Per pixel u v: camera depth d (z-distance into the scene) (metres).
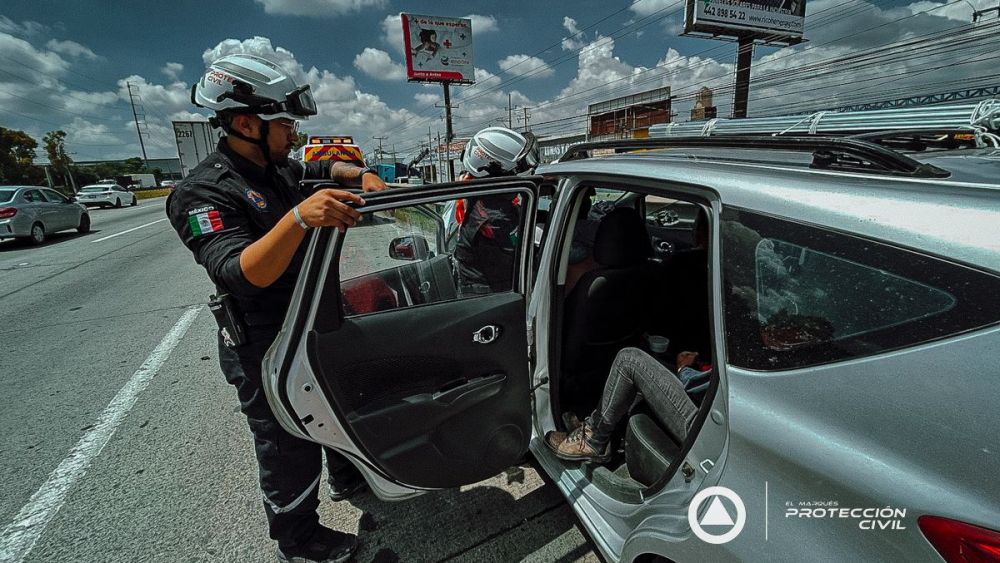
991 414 0.73
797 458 0.90
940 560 0.73
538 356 1.91
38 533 2.05
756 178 1.15
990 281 0.79
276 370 1.29
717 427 1.13
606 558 1.51
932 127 1.81
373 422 1.44
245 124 1.43
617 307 2.11
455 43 33.91
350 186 1.95
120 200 24.81
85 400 3.21
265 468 1.62
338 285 1.35
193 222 1.33
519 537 1.96
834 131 2.20
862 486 0.81
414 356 1.49
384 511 2.14
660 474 1.50
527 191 1.55
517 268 1.66
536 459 1.99
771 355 1.01
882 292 0.89
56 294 6.18
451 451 1.61
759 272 1.07
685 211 3.56
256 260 1.20
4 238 10.41
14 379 3.55
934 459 0.76
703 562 1.07
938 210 0.88
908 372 0.82
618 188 1.61
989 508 0.70
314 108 1.55
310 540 1.80
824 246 0.98
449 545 1.93
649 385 1.58
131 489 2.32
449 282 1.62
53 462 2.53
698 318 2.36
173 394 3.27
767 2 18.56
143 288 6.40
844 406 0.87
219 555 1.93
